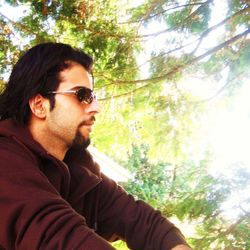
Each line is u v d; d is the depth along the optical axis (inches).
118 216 68.1
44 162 57.1
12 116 59.5
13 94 59.2
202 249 137.3
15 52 195.2
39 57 58.3
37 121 59.1
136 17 199.0
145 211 68.4
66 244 46.0
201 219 148.9
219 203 145.7
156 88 190.9
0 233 49.1
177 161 194.9
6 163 52.2
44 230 46.2
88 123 59.8
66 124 58.5
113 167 464.4
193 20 186.7
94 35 196.7
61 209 48.2
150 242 66.1
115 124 197.0
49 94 58.4
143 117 196.7
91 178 64.2
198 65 189.5
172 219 164.9
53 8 196.4
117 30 199.8
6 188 49.9
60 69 58.5
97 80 191.2
